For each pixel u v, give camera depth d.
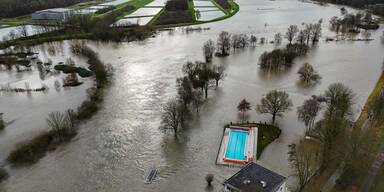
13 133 132.88
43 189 100.88
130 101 158.38
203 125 133.38
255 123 132.00
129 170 108.38
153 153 116.69
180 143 121.94
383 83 167.62
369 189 91.25
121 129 133.12
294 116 137.00
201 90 164.62
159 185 100.75
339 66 198.50
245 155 112.00
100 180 104.19
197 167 108.00
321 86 168.62
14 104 160.88
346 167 100.69
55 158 115.75
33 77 198.75
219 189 97.19
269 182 81.88
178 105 137.38
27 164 112.69
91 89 167.88
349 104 130.38
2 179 105.50
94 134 130.12
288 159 108.38
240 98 156.50
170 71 197.12
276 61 194.75
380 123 127.06
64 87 179.75
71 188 101.06
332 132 104.38
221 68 177.00
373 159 103.50
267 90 165.50
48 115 146.38
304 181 93.00
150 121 138.62
